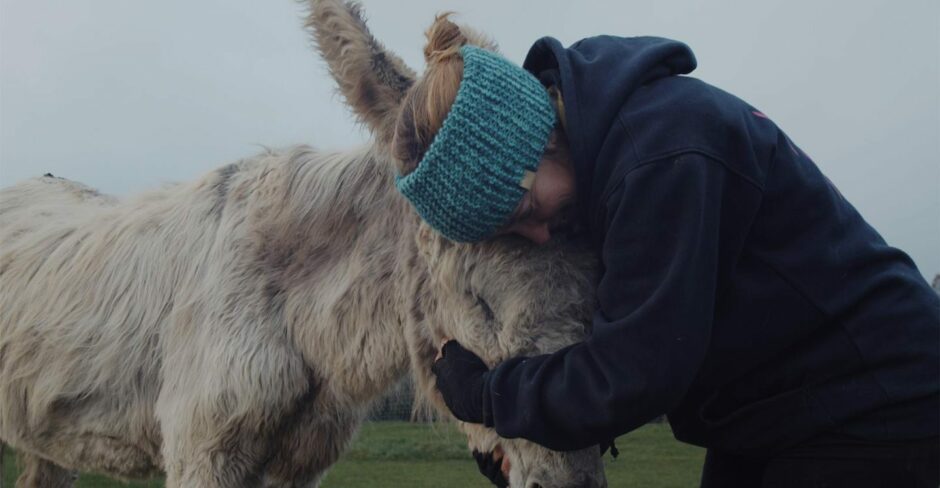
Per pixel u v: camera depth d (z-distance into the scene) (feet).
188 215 11.26
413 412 9.57
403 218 8.95
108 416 11.19
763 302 5.73
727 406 6.26
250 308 10.01
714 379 6.13
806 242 5.72
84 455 11.66
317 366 9.89
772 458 6.15
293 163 10.50
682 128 5.49
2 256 13.17
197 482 9.84
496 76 5.70
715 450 7.09
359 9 8.82
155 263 11.17
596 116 5.76
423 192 5.86
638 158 5.50
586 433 5.67
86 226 12.74
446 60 5.92
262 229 10.28
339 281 9.62
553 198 5.98
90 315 11.43
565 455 6.43
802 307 5.71
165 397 10.46
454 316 7.11
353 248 9.67
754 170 5.55
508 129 5.62
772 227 5.73
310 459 10.43
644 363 5.33
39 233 13.21
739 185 5.53
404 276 8.45
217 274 10.36
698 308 5.34
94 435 11.41
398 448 29.71
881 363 5.62
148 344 10.91
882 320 5.65
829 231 5.77
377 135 8.74
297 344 9.93
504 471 7.07
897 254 6.00
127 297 11.19
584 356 5.65
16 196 14.73
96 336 11.27
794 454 5.96
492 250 6.69
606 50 6.16
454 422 8.25
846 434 5.70
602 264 6.34
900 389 5.53
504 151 5.61
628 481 25.04
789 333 5.77
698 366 5.42
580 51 6.39
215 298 10.22
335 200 9.88
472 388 6.56
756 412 6.04
